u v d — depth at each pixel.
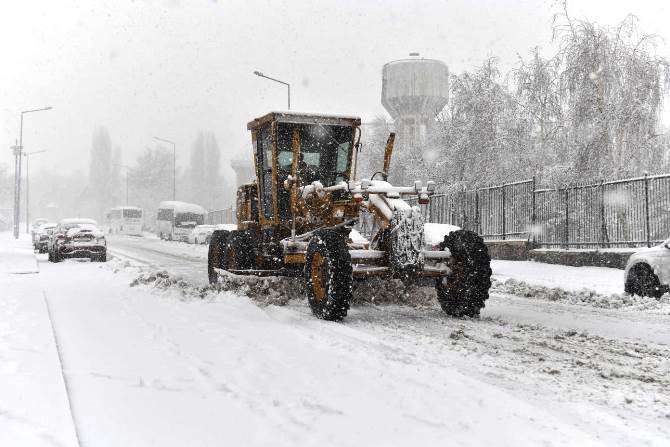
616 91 20.92
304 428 3.62
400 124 35.50
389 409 3.95
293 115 9.62
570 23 21.58
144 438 3.51
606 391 4.52
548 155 23.06
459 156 25.20
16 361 4.99
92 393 4.37
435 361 5.32
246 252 10.34
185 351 5.68
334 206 8.76
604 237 16.94
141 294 10.52
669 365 5.39
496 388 4.46
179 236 51.78
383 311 8.47
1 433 3.32
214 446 3.38
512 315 8.39
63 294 10.58
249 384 4.53
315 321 7.38
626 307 9.24
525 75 23.14
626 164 20.56
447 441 3.42
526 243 19.16
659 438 3.53
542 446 3.36
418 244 7.41
